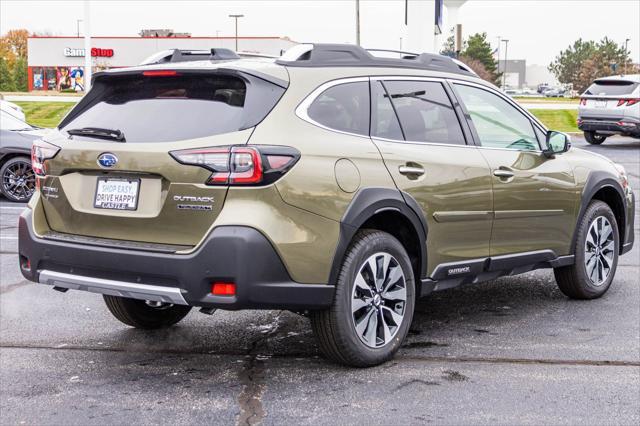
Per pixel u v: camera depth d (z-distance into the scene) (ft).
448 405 13.61
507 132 18.81
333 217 14.33
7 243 29.68
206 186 13.60
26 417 13.09
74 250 14.53
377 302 15.40
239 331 18.26
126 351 16.74
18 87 331.57
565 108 137.90
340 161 14.62
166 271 13.60
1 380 14.90
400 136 16.21
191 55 16.56
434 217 16.35
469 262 17.35
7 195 40.52
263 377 15.01
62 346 17.13
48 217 15.48
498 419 13.00
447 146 17.10
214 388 14.43
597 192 21.83
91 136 14.98
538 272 25.20
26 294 22.07
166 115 14.49
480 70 298.35
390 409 13.41
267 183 13.58
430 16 86.89
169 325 18.76
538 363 15.92
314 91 14.89
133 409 13.43
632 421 12.95
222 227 13.43
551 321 19.16
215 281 13.50
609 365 15.83
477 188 17.30
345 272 14.66
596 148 73.87
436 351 16.67
